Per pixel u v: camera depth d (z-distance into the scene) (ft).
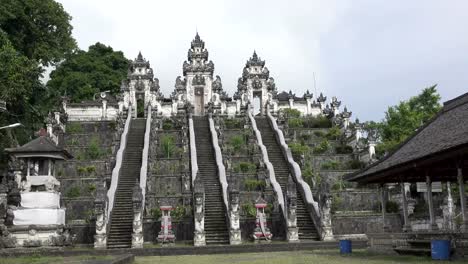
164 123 178.40
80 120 186.19
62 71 259.19
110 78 260.42
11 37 139.54
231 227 92.84
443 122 64.18
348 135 159.43
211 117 160.04
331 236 95.30
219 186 112.37
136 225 91.04
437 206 105.29
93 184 121.39
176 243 95.35
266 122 164.66
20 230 84.99
